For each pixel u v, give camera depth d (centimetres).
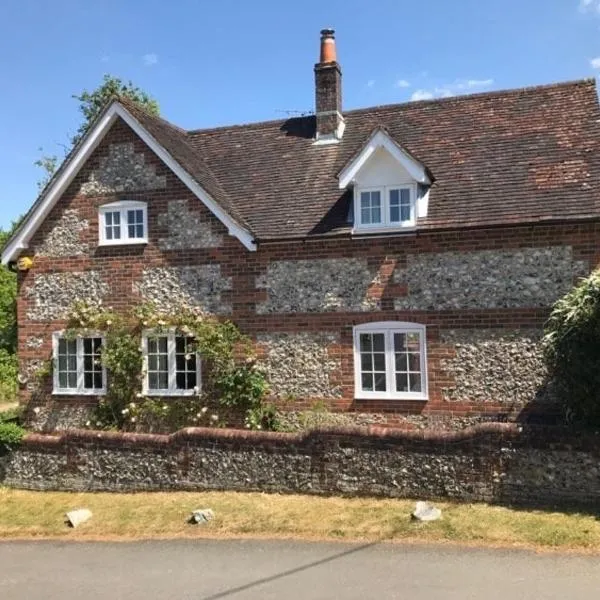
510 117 1573
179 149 1688
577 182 1341
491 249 1338
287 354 1475
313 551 919
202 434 1219
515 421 1306
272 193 1619
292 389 1466
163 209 1581
